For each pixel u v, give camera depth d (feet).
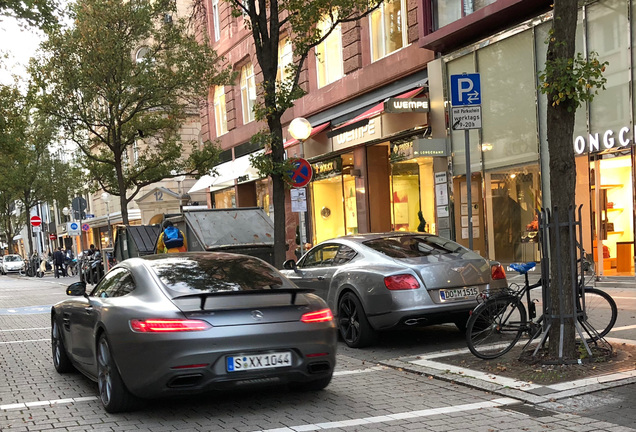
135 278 17.81
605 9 39.70
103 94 71.26
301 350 16.26
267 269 19.08
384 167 63.93
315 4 38.40
